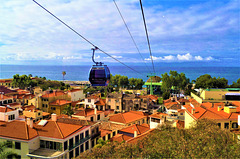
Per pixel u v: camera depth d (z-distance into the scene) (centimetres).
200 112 4900
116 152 3073
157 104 12738
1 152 4106
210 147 2425
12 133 4394
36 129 4612
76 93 12112
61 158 4175
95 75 1955
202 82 11606
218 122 4459
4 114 6094
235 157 2361
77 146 4656
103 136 5850
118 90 17838
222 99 8606
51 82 18738
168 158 2538
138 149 3000
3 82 18438
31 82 17325
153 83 17188
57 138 4284
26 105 10231
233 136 2869
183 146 2547
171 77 14662
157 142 2916
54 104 9762
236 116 4603
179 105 8581
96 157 3194
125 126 6931
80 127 4897
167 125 3925
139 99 10619
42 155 4081
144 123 7725
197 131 3088
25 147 4184
